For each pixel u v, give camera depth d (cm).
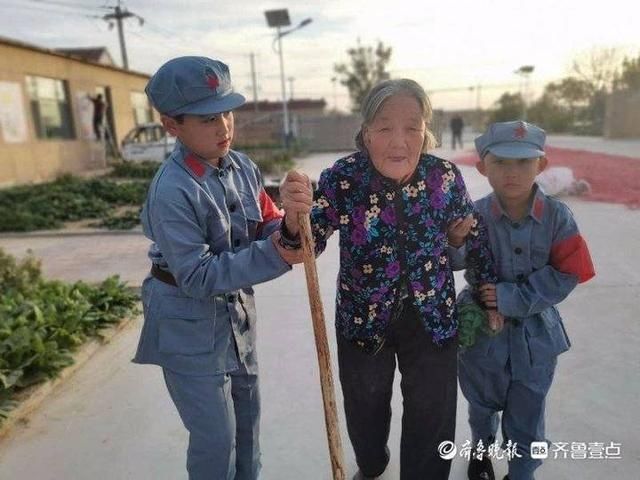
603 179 1015
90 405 304
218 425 182
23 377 319
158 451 262
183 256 161
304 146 2381
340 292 196
